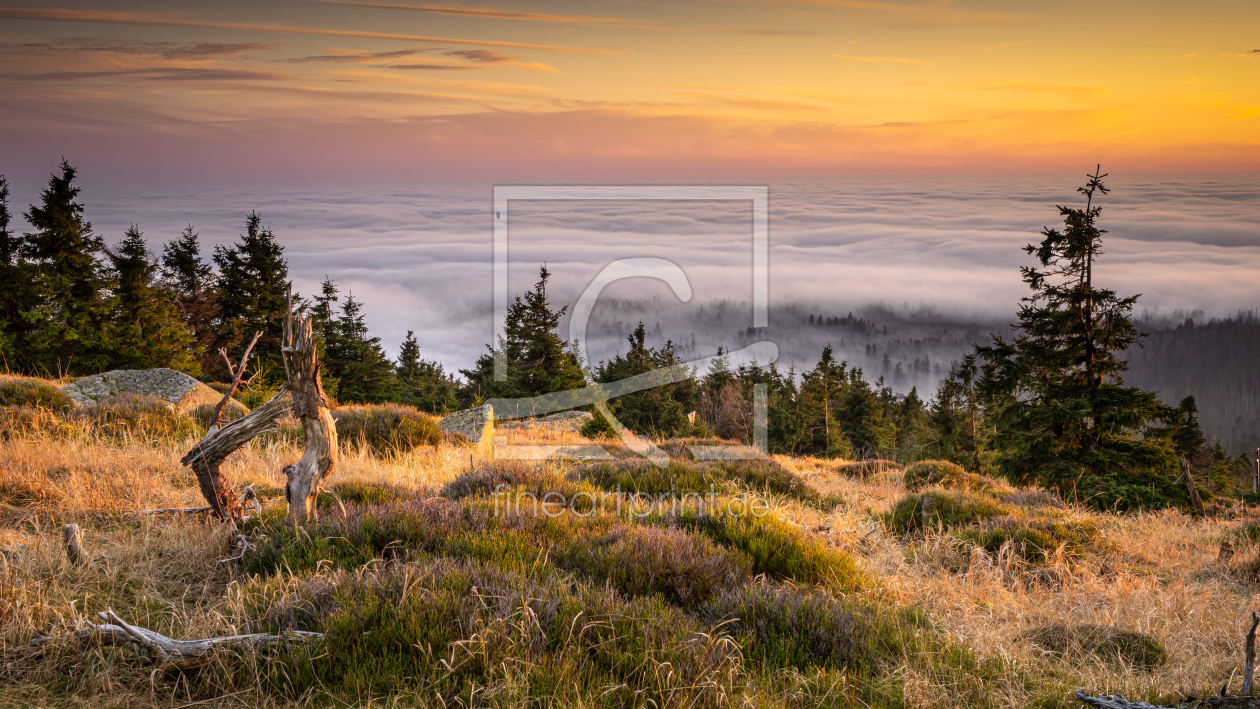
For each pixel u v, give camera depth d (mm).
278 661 3568
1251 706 3336
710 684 3537
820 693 3859
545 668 3578
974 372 39844
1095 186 21469
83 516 6000
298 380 5629
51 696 3301
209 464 5809
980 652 4750
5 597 3961
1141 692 4277
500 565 4965
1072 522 9602
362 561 5066
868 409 52625
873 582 6250
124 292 35531
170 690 3463
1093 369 21438
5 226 33500
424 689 3422
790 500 9828
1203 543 10375
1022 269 22812
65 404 11695
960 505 9758
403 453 11828
